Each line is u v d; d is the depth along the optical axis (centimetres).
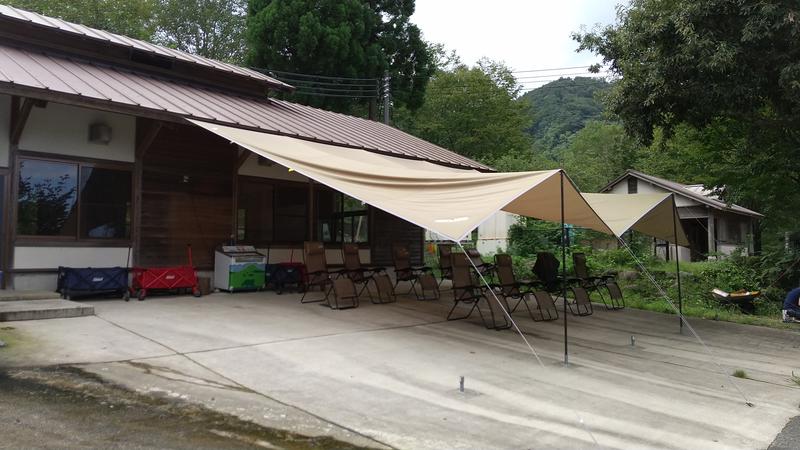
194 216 979
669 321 995
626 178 2366
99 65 953
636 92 956
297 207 1173
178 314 752
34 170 809
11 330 596
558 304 1152
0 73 694
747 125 1050
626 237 1806
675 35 891
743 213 2081
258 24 2156
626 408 466
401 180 720
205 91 1079
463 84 3188
